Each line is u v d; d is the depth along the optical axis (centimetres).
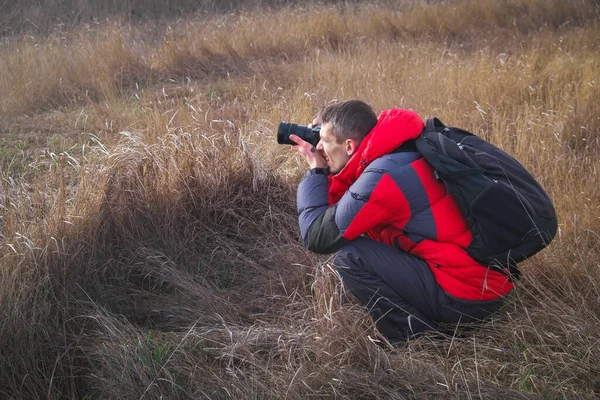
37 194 342
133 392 243
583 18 928
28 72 671
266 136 448
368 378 240
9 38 930
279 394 237
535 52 707
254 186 383
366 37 859
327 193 280
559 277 301
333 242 263
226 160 393
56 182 376
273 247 354
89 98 612
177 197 365
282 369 255
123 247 340
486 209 247
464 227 256
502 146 445
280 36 841
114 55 751
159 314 303
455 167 249
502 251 254
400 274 267
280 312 300
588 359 249
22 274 288
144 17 1054
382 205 252
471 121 503
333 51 808
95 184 348
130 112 570
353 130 267
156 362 254
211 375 253
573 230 338
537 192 258
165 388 246
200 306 302
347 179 273
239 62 771
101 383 254
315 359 259
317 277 297
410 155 258
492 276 262
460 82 592
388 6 1067
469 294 263
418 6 1015
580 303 283
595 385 243
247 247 361
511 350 265
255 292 318
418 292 267
